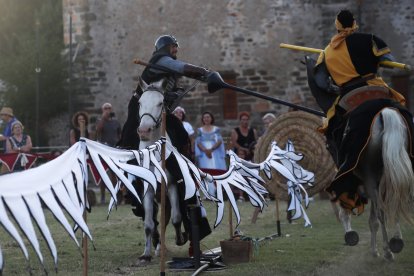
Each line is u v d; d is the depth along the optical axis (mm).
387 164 10867
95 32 41844
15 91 44625
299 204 15219
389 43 42469
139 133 13289
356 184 11586
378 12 42562
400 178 10758
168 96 13766
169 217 15023
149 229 13570
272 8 40562
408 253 13945
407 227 17828
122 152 10523
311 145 16562
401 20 42281
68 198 8852
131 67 41375
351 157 11289
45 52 44750
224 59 40875
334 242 15977
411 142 11141
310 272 12203
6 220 7984
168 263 13156
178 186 13391
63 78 43531
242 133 27109
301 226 19375
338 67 12312
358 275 11844
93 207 26375
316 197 29453
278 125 16844
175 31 41094
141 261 13555
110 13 41594
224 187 12492
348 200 11500
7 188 8211
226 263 13344
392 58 12242
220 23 40844
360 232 17828
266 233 17984
